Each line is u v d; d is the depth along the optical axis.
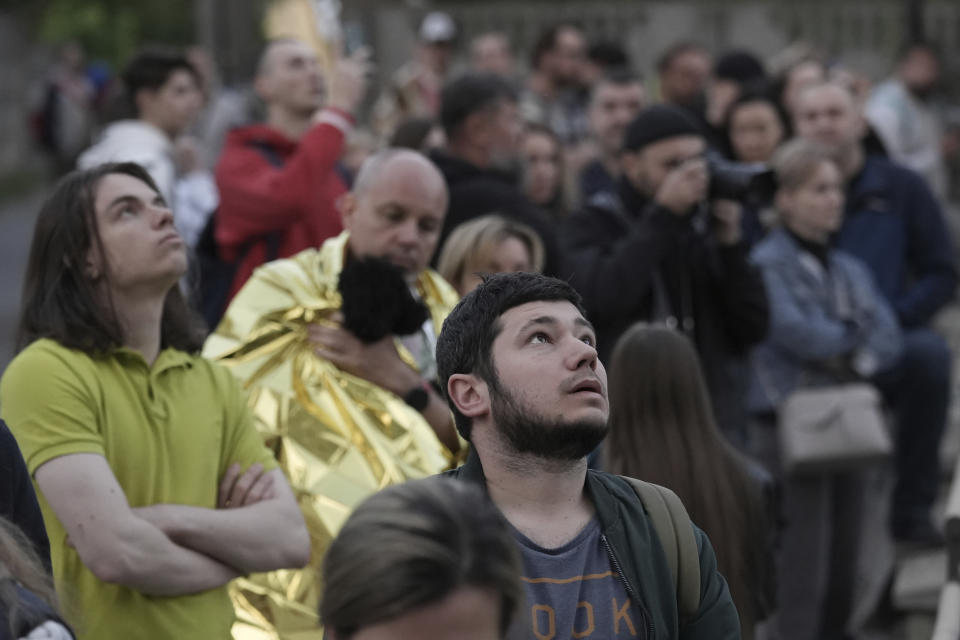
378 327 7.48
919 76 18.03
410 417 7.55
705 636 4.83
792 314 11.46
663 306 10.00
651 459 7.31
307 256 7.96
